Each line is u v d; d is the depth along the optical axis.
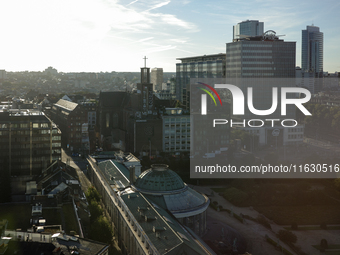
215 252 145.38
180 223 141.62
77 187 162.12
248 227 178.25
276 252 153.50
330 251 156.00
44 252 94.62
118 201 158.88
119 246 152.25
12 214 132.00
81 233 123.38
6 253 90.81
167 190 160.62
